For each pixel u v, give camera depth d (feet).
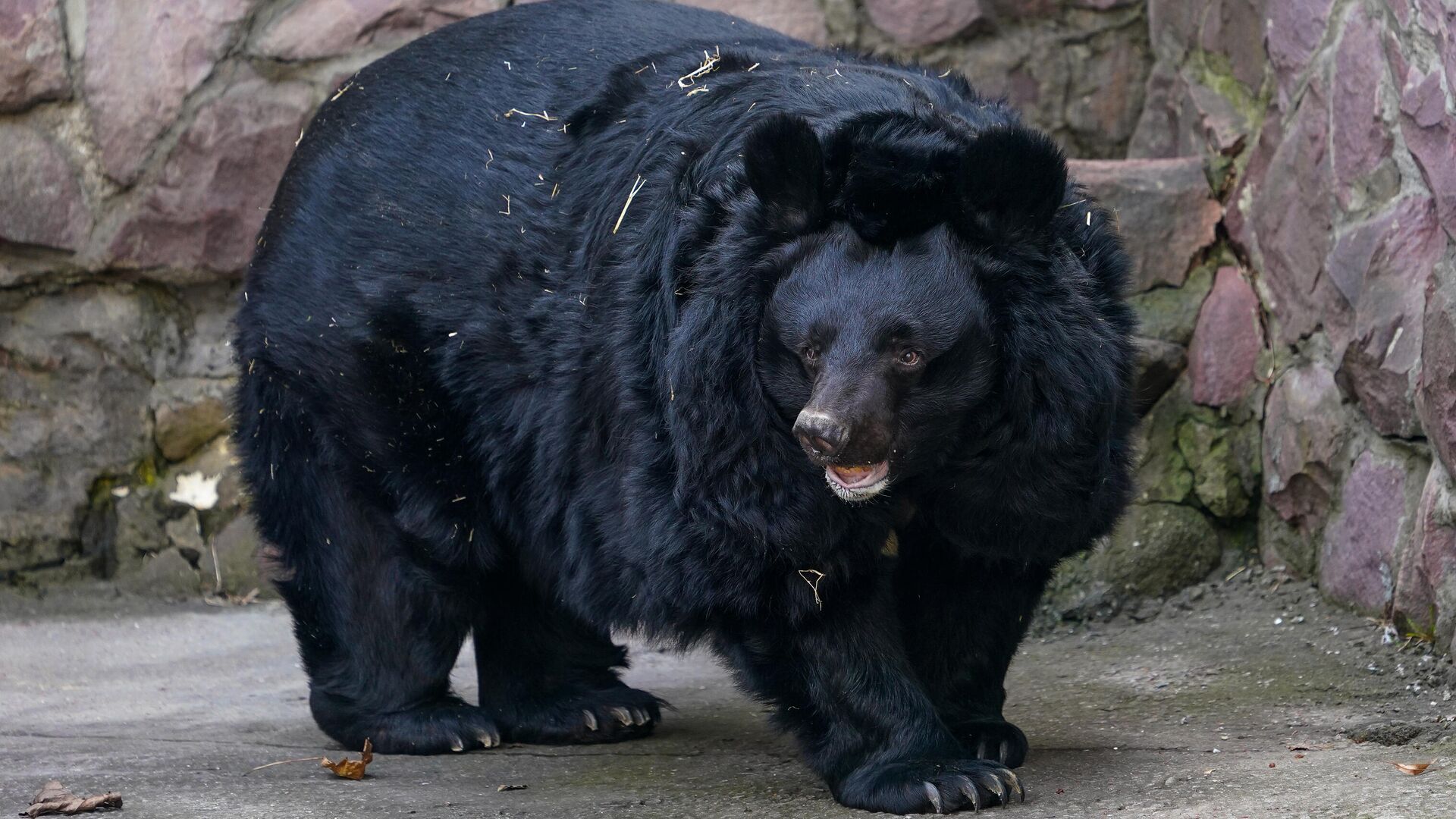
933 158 22.13
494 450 28.04
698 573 23.70
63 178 43.39
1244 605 35.76
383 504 29.60
